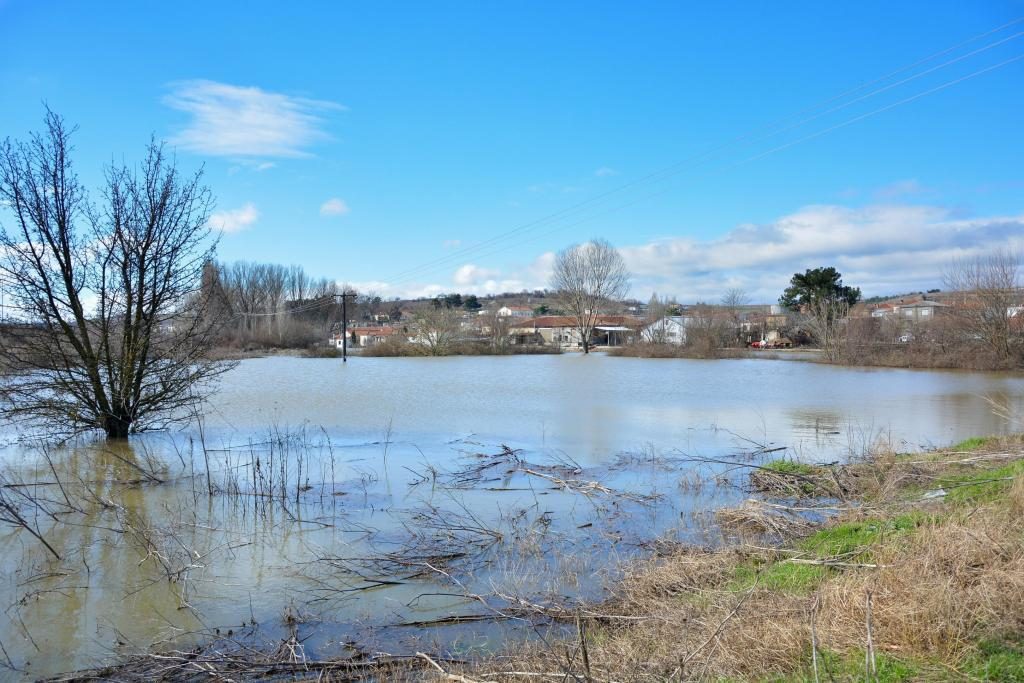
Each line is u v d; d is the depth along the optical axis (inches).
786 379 1756.9
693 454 719.7
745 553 369.1
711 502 519.8
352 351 3223.4
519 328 3597.4
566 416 1019.3
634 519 475.5
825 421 968.3
